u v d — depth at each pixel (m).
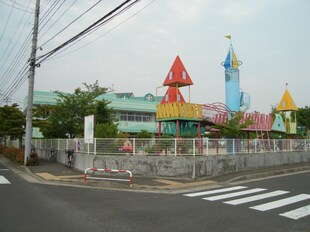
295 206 9.35
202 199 10.62
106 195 11.27
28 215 7.84
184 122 22.17
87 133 19.41
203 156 16.84
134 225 7.06
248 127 25.48
